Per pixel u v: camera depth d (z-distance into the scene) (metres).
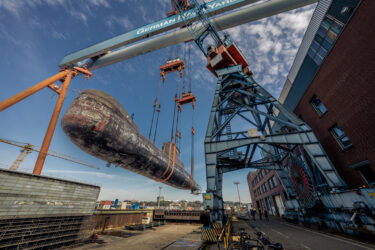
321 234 9.58
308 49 14.64
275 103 13.58
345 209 9.44
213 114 14.21
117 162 15.96
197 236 14.55
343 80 11.12
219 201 12.66
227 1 22.84
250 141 11.66
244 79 16.47
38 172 17.84
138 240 12.76
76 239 11.02
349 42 10.40
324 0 12.40
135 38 26.53
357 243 7.40
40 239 8.91
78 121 12.25
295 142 11.05
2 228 7.57
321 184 12.02
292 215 15.85
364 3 9.23
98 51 28.70
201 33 21.39
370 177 10.02
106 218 18.36
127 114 16.59
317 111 14.50
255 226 14.70
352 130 10.81
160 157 21.03
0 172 7.96
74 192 11.37
